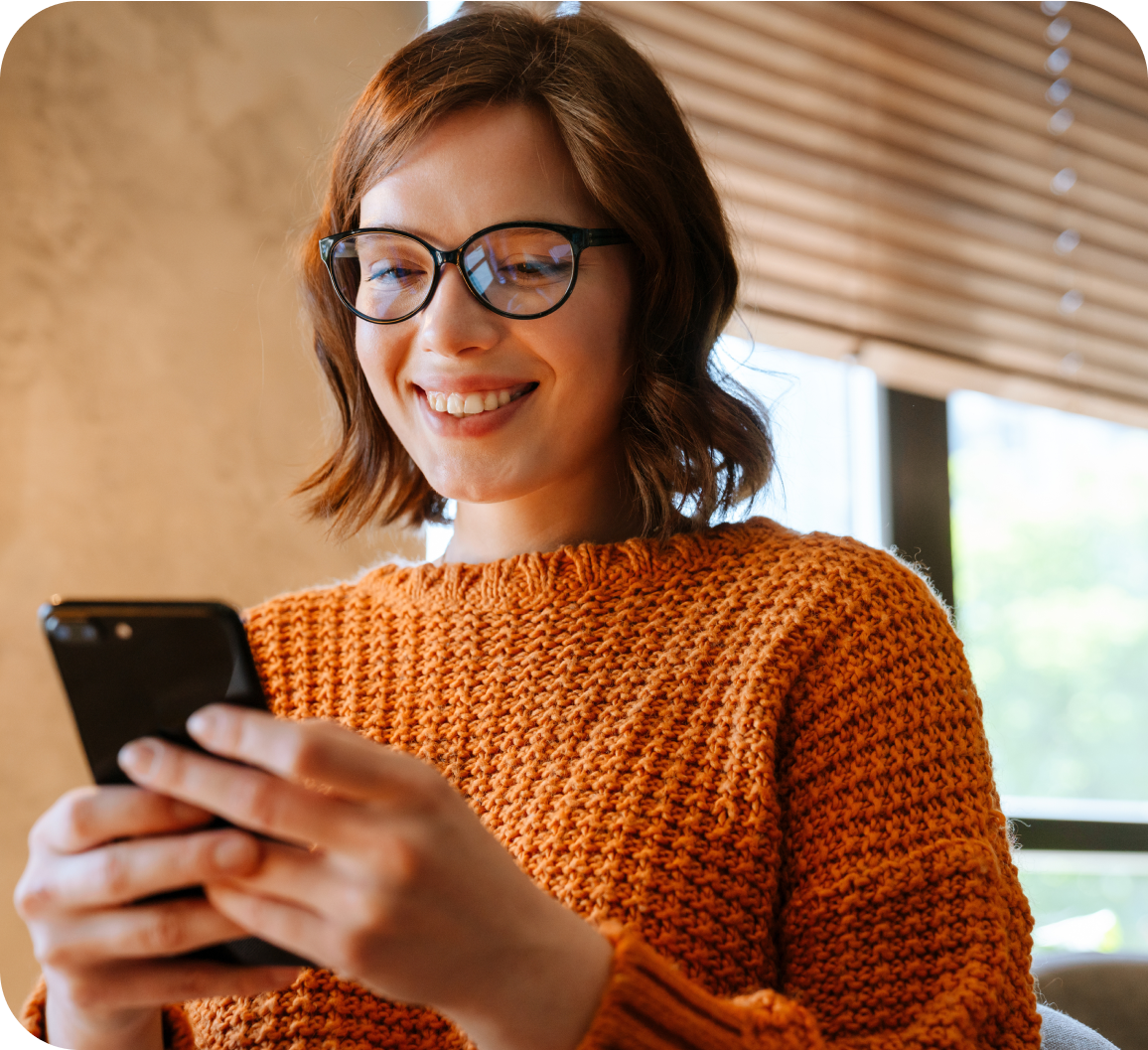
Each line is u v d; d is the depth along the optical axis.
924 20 2.01
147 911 0.45
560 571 0.76
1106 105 2.21
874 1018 0.59
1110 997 1.17
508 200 0.71
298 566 1.41
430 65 0.74
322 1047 0.65
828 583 0.72
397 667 0.78
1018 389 2.01
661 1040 0.45
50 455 1.31
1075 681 2.07
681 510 0.81
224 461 1.38
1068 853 1.93
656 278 0.75
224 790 0.41
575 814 0.67
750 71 1.81
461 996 0.43
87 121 1.37
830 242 1.85
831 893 0.63
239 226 1.43
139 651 0.45
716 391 0.83
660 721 0.69
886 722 0.67
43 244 1.33
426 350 0.71
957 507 2.01
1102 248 2.14
